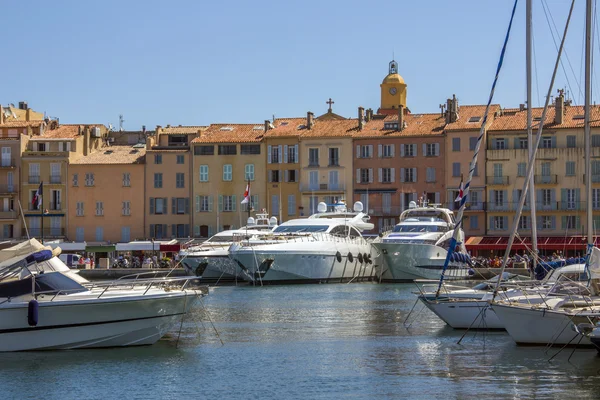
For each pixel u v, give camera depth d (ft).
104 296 130.72
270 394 111.45
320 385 115.44
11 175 377.91
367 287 247.09
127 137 421.59
